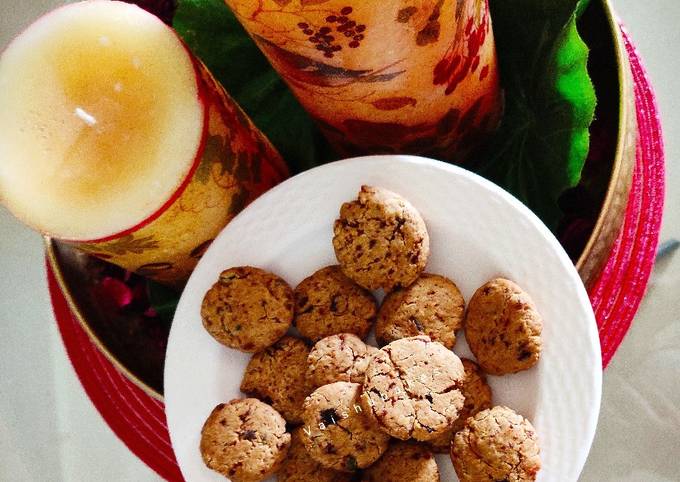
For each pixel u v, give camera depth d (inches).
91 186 25.3
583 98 27.5
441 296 26.7
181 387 27.6
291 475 26.8
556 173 28.0
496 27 28.8
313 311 27.2
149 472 39.1
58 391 40.0
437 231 27.0
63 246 29.6
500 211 26.5
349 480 26.8
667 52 37.6
